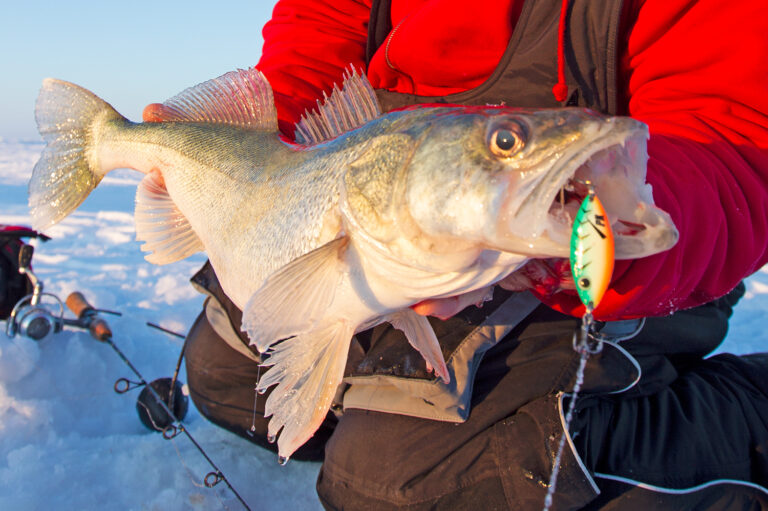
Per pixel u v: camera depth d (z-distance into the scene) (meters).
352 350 1.81
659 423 1.56
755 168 1.44
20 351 2.37
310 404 1.54
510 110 1.23
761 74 1.42
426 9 1.92
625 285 1.25
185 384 2.45
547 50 1.72
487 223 1.18
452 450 1.58
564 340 1.60
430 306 1.46
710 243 1.28
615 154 1.10
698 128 1.47
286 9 2.73
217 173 1.89
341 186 1.43
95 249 4.72
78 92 2.41
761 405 1.63
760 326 3.25
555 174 1.10
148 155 2.15
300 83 2.51
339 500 1.70
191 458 2.01
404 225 1.31
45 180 2.47
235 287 1.80
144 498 1.77
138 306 3.33
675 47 1.52
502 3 1.81
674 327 1.74
